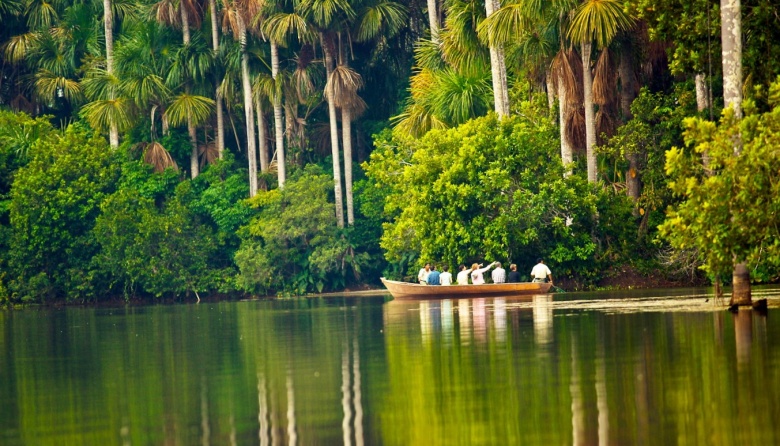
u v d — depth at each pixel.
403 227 72.81
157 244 91.06
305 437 19.25
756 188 34.31
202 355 33.56
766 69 45.00
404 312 51.41
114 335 45.28
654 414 19.14
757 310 37.94
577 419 19.16
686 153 63.25
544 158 65.62
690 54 45.31
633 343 29.12
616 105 69.19
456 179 66.38
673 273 65.19
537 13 61.56
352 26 90.44
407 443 18.22
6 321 64.25
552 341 31.09
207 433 20.06
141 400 24.25
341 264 91.50
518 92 77.69
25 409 23.80
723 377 22.27
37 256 90.19
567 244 65.50
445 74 75.19
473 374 25.12
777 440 16.72
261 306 70.44
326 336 38.53
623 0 59.75
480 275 65.69
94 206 91.50
